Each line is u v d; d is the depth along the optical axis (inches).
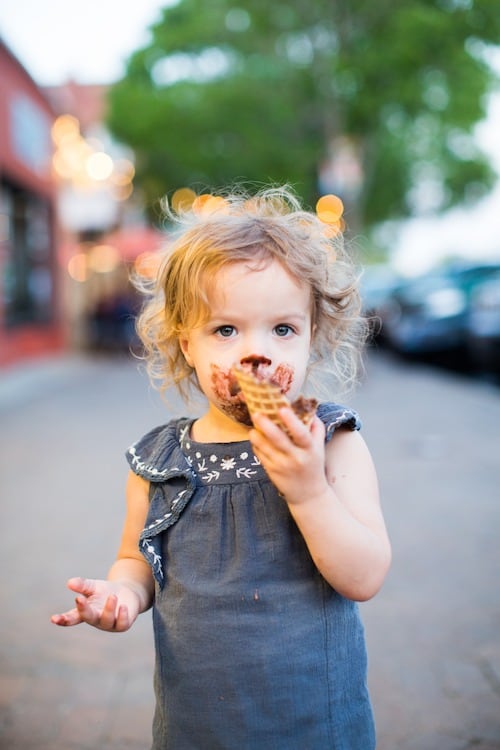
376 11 567.5
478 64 585.6
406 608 130.0
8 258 526.6
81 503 198.4
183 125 676.1
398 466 232.2
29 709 101.8
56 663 114.0
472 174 873.5
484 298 424.8
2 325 505.7
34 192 574.9
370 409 346.3
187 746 57.2
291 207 76.2
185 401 72.5
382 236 1170.0
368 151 684.1
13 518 186.1
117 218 804.6
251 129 666.2
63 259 682.2
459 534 167.5
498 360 407.5
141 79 701.3
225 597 56.9
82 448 270.7
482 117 652.1
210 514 59.0
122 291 796.0
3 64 486.6
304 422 51.0
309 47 633.6
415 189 894.4
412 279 706.8
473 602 132.0
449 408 345.1
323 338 67.4
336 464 60.9
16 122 520.7
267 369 57.1
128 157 777.6
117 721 98.9
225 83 663.1
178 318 62.8
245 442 60.6
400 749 92.0
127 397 402.9
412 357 549.3
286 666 56.1
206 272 57.7
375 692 104.2
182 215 75.6
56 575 147.8
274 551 57.5
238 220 62.3
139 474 62.6
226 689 56.3
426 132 786.8
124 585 62.6
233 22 636.1
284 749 56.3
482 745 92.7
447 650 115.1
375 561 55.4
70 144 663.8
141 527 65.2
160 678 59.5
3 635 123.0
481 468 227.6
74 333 727.7
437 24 532.4
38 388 449.7
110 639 121.8
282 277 58.1
